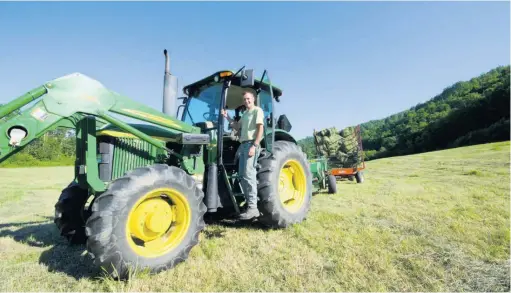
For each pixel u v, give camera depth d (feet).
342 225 11.63
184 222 8.31
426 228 10.71
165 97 11.62
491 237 9.41
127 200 7.06
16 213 15.88
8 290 6.39
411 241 9.35
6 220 13.99
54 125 7.98
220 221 13.14
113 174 9.04
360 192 21.56
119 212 6.91
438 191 19.63
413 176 32.86
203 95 13.98
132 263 6.97
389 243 9.27
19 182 37.63
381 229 10.89
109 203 6.91
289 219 11.68
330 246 9.04
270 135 12.42
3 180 41.11
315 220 12.62
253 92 13.71
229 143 13.25
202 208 8.75
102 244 6.60
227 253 8.58
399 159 72.64
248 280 6.83
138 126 9.93
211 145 11.09
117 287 6.55
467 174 30.04
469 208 13.56
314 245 9.18
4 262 8.10
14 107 7.08
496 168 33.30
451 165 42.73
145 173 7.59
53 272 7.45
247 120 11.02
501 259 7.74
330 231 10.77
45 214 15.55
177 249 7.88
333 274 7.16
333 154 38.73
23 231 11.66
